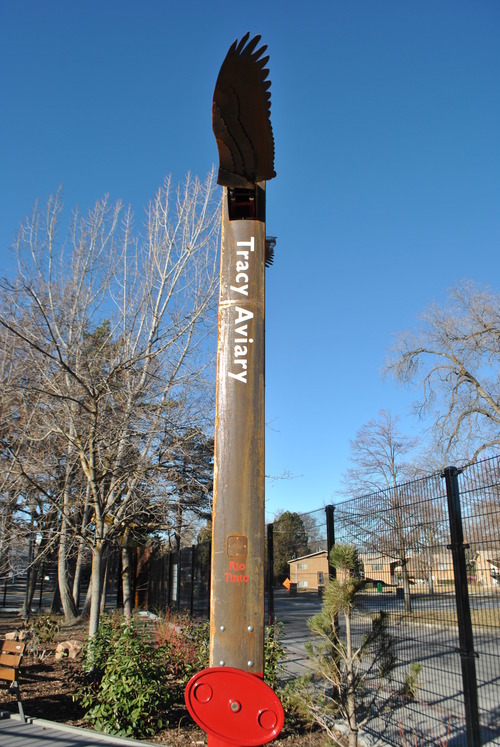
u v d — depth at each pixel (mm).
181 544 15914
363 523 5855
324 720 4629
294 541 8562
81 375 9289
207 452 10188
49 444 10266
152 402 9844
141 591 20609
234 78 2277
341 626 5715
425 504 4824
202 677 2154
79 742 5613
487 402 23844
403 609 5000
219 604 2234
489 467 4055
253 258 2570
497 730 4227
